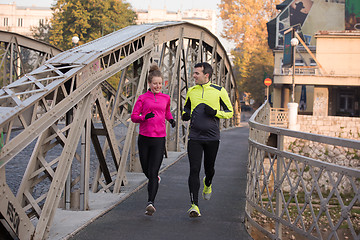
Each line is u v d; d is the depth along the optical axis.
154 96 5.62
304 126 24.11
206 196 5.97
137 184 7.34
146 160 5.68
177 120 12.15
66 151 4.78
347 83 30.92
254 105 62.94
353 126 23.72
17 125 4.04
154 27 8.85
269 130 4.58
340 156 18.81
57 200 4.55
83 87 5.19
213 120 5.42
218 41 17.62
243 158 12.03
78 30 45.38
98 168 6.77
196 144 5.41
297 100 39.53
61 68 5.08
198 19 96.12
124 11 48.59
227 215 5.67
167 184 7.63
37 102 4.11
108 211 5.65
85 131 5.52
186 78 12.66
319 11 42.03
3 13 95.31
